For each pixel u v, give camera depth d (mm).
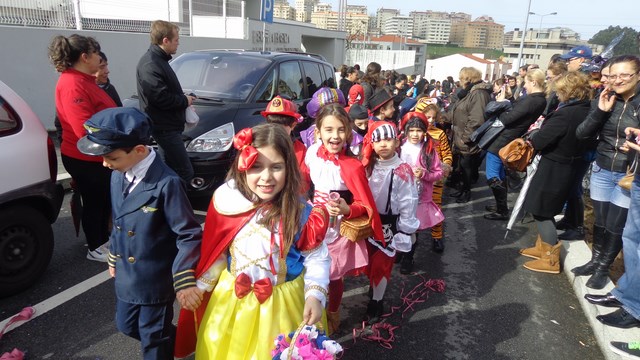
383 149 2916
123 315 2174
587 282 3658
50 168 3482
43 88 8227
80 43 3340
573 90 3672
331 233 2723
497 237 5035
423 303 3566
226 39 15992
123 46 10188
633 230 3049
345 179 2750
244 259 1843
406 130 3732
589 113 3535
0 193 3086
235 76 5711
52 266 3754
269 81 5770
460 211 5879
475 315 3424
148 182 2002
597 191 3666
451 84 18812
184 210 2020
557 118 3721
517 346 3068
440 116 6305
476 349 3016
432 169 3721
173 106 4137
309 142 3732
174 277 1938
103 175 3582
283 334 1734
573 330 3291
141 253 2049
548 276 4121
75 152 3494
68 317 3096
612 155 3479
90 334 2932
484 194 6684
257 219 1833
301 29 24188
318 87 7086
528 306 3584
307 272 1899
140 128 1939
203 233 1959
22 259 3289
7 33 7566
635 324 3105
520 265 4332
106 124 1874
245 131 1770
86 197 3664
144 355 2219
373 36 76312
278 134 1782
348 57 40625
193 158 4727
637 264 3010
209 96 5430
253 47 18594
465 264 4312
